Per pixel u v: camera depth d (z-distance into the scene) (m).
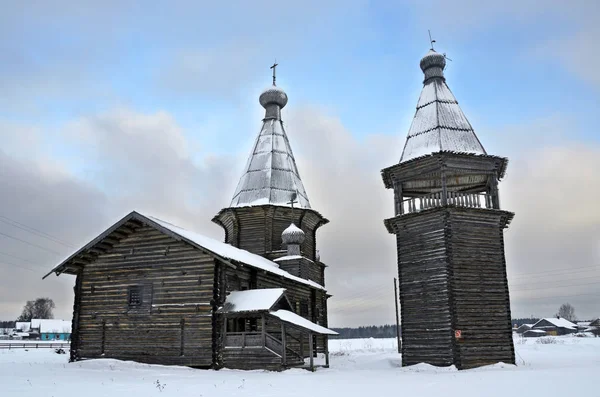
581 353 40.22
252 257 30.17
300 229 34.88
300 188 38.50
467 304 25.81
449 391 15.34
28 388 15.42
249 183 37.28
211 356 24.06
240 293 25.80
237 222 35.97
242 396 14.20
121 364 24.61
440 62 32.09
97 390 15.22
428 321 26.22
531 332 122.06
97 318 27.17
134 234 27.53
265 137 39.69
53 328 109.00
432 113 30.11
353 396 14.16
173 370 22.89
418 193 32.75
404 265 27.88
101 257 27.98
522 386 16.48
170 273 26.09
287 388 16.23
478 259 26.70
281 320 23.89
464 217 27.06
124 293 26.89
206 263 25.42
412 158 28.70
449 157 27.91
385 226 29.86
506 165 29.03
